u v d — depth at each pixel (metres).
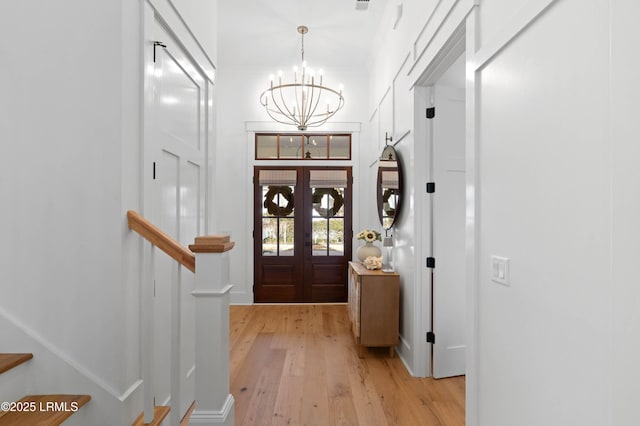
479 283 1.69
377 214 4.55
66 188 1.52
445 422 2.16
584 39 1.02
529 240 1.29
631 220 0.85
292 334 3.84
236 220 5.11
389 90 3.71
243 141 5.13
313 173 5.16
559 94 1.13
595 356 0.97
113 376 1.51
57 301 1.51
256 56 4.77
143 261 1.67
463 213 2.83
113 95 1.51
